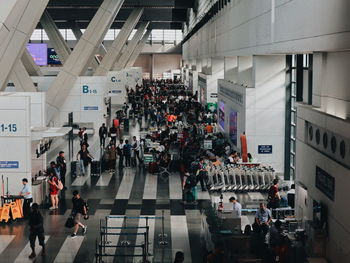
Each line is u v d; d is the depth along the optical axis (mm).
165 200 22625
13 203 19438
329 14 15398
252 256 14625
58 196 22984
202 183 24406
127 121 43594
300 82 25266
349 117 15062
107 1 36781
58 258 15898
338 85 16062
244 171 24484
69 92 39656
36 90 37281
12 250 16531
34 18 22328
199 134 37938
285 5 20922
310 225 15781
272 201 19781
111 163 28312
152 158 29672
